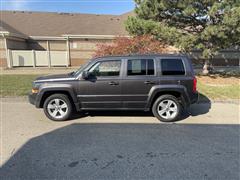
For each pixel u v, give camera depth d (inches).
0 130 230.1
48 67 906.7
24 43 993.5
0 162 163.3
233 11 462.3
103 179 142.3
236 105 345.1
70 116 271.9
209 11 489.1
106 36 987.3
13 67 877.8
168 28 518.6
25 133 221.8
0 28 867.4
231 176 145.9
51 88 258.8
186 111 308.3
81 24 1083.9
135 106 263.7
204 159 169.0
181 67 262.1
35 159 167.8
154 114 263.9
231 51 924.6
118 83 257.9
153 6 551.8
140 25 534.6
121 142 200.4
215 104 350.6
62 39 1011.3
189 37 507.2
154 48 504.4
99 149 185.6
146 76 259.0
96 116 279.7
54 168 155.2
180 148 188.5
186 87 260.2
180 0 519.5
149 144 196.4
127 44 513.0
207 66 660.1
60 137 211.6
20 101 360.2
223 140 206.5
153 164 161.3
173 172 150.7
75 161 165.2
